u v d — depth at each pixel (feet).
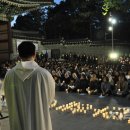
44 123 16.58
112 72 70.33
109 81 64.03
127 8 100.63
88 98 60.44
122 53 158.81
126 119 41.24
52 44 162.20
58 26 191.42
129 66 102.32
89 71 75.66
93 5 174.81
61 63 112.88
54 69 89.35
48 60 135.85
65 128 37.06
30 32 153.38
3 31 96.68
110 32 170.91
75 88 70.33
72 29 186.60
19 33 143.64
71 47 160.45
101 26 176.14
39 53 155.94
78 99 59.52
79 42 158.61
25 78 16.57
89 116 43.75
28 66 16.65
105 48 155.94
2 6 77.87
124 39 170.19
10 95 17.15
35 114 16.56
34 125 16.57
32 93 16.63
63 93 69.15
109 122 39.78
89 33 183.01
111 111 45.21
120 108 47.96
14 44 138.72
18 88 16.81
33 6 82.43
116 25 169.68
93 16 175.11
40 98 16.52
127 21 168.45
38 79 16.55
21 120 16.80
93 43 156.46
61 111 47.83
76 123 39.50
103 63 124.57
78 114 45.34
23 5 78.54
